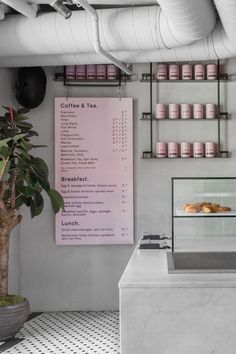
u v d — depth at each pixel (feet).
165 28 11.43
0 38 12.42
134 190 15.55
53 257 15.66
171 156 14.96
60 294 15.65
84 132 15.46
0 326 11.99
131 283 7.95
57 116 15.44
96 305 15.62
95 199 15.40
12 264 15.06
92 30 11.87
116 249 15.58
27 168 12.64
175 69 15.05
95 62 14.05
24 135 12.10
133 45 12.05
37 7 12.49
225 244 10.21
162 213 15.49
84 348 11.86
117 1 11.96
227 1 8.86
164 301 7.97
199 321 7.95
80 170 15.44
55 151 15.43
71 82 15.52
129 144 15.42
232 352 7.91
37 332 13.30
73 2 10.78
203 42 13.04
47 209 15.65
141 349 8.00
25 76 14.62
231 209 9.34
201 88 15.44
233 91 15.30
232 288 7.91
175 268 8.87
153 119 15.31
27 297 15.67
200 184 9.38
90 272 15.62
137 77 15.51
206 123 15.43
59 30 12.03
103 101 15.44
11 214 12.67
